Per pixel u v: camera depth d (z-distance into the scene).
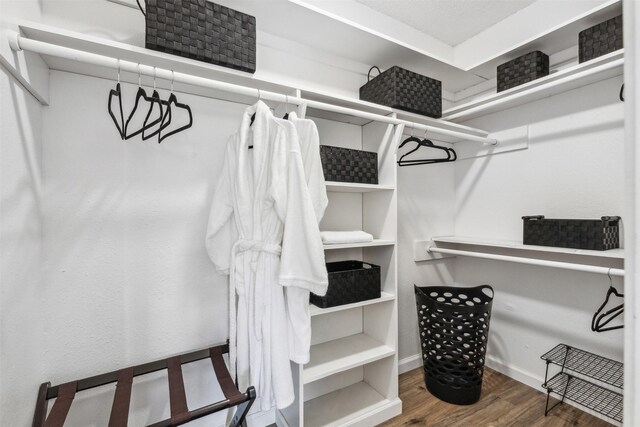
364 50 1.74
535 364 1.83
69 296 1.16
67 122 1.16
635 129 0.33
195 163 1.40
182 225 1.38
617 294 1.34
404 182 2.11
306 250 1.06
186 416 0.94
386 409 1.58
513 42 1.87
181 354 1.33
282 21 1.48
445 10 1.85
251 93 1.18
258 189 1.15
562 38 1.57
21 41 0.82
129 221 1.27
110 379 1.12
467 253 1.84
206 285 1.43
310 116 1.72
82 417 1.20
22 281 0.93
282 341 1.14
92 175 1.20
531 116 1.83
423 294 1.80
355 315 1.87
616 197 1.49
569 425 1.49
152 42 1.05
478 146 2.15
